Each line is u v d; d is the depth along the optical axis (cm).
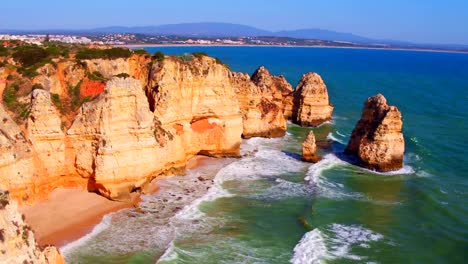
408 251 3547
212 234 3728
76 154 4175
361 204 4462
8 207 2180
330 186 4941
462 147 6506
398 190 4869
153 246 3466
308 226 3922
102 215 3909
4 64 4481
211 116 5756
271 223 3984
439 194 4744
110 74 5241
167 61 5250
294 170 5503
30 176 3753
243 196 4584
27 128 3947
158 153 4641
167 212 4091
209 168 5453
